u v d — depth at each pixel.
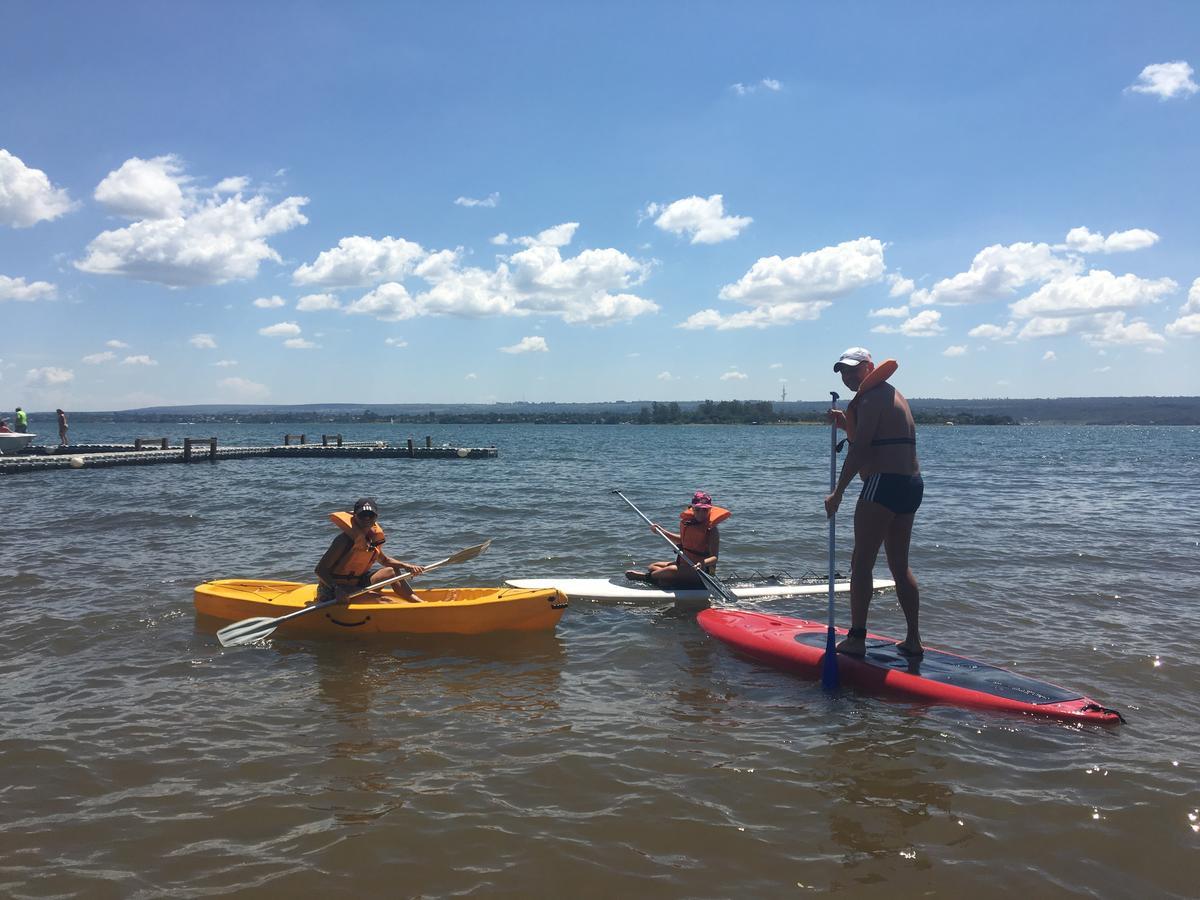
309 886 3.09
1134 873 3.21
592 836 3.47
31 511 15.20
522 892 3.06
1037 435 105.25
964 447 60.00
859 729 4.70
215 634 6.74
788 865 3.26
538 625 6.98
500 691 5.40
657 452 46.53
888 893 3.08
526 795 3.85
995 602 7.89
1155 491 20.38
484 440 75.12
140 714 4.90
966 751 4.37
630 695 5.34
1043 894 3.07
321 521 13.97
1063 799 3.80
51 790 3.86
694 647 6.50
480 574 9.45
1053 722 4.77
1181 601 7.93
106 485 21.39
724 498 18.30
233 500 17.47
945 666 5.52
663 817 3.64
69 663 5.93
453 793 3.86
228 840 3.42
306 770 4.11
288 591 7.64
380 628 6.80
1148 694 5.30
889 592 8.30
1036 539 11.88
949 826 3.57
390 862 3.26
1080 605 7.77
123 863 3.24
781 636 6.33
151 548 11.07
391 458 36.94
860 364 5.63
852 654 5.72
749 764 4.21
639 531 12.80
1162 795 3.83
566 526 13.40
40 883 3.09
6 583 8.60
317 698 5.23
